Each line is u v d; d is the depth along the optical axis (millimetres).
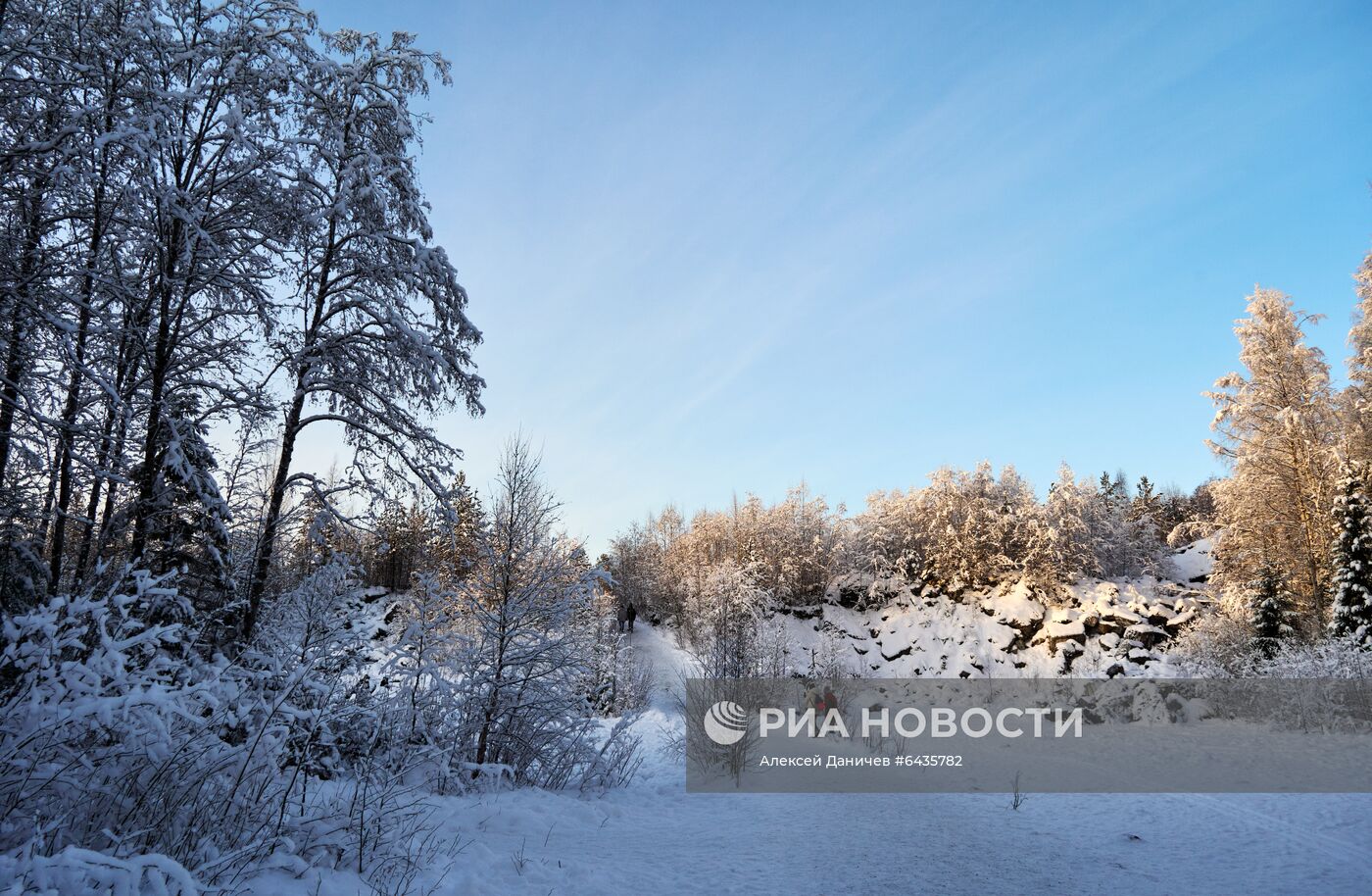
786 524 46531
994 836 8633
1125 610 32062
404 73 14031
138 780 4836
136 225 10500
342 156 12758
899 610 39312
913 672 34500
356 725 8742
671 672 31031
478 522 11969
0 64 9867
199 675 5879
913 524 42906
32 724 4273
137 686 4660
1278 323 27156
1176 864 7301
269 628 9844
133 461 11180
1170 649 28328
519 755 11219
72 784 4426
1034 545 36438
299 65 12508
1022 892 6301
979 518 40000
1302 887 6418
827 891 6266
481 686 11031
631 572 57500
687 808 10766
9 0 9961
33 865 3396
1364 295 25562
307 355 12883
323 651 8680
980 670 33000
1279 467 25891
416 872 5742
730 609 26625
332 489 13156
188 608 6828
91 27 10383
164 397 11555
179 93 9922
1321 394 26281
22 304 9469
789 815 10102
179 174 11750
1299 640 21375
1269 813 9680
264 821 5379
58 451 10570
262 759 5316
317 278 13516
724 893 6133
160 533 10336
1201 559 43125
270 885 4711
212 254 10930
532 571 11742
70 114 10242
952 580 39188
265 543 11961
